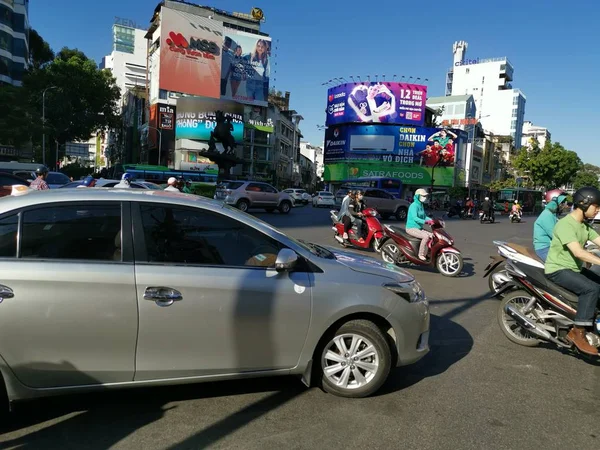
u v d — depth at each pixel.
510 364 4.51
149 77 65.69
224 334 3.21
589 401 3.73
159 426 3.12
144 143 65.25
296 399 3.57
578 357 4.76
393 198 26.27
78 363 2.98
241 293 3.21
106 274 2.99
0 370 2.85
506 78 113.31
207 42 60.06
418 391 3.80
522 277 4.91
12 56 47.88
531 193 46.72
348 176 58.06
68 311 2.92
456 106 77.19
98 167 96.81
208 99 57.84
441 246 8.98
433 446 2.97
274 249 3.47
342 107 58.31
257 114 67.94
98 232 3.12
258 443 2.95
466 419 3.35
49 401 3.43
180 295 3.09
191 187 24.33
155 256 3.16
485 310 6.57
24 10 48.59
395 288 3.61
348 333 3.54
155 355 3.11
